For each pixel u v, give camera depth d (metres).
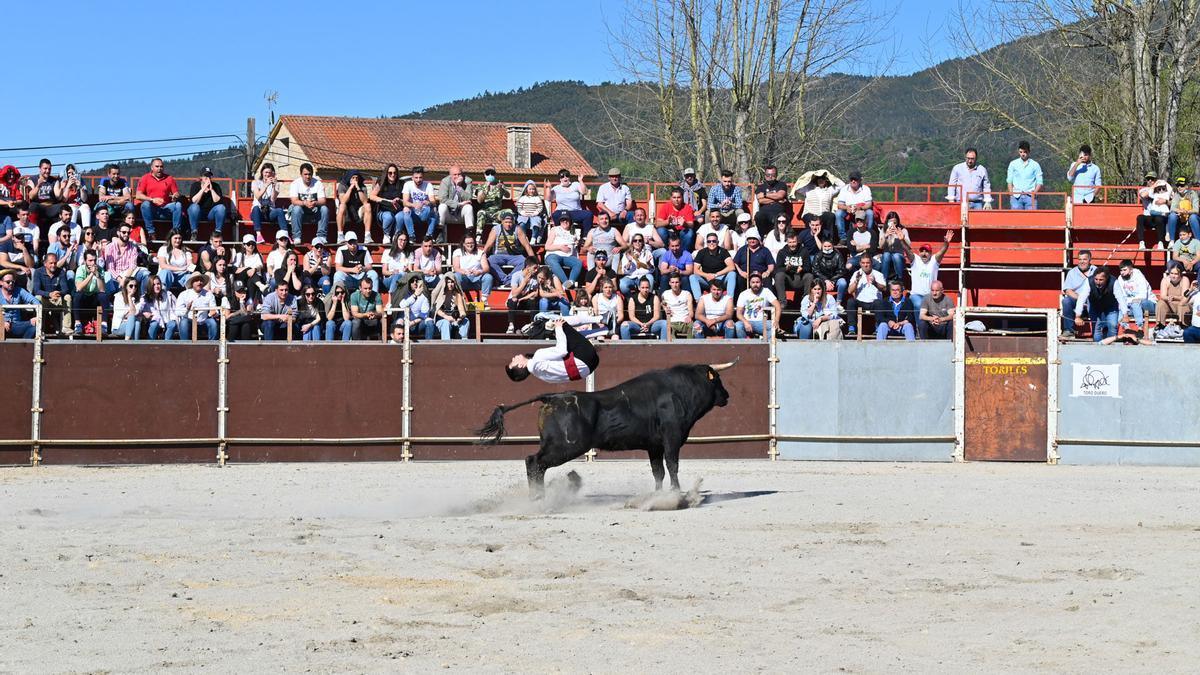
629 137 40.78
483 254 23.58
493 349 20.52
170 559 10.84
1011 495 15.53
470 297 23.59
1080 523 13.07
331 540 11.74
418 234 24.73
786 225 24.42
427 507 14.53
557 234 23.80
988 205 27.84
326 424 20.27
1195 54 34.34
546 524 12.73
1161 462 20.94
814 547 11.51
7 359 19.41
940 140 81.06
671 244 24.16
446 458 20.45
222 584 9.91
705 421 20.86
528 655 8.00
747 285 23.42
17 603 9.27
